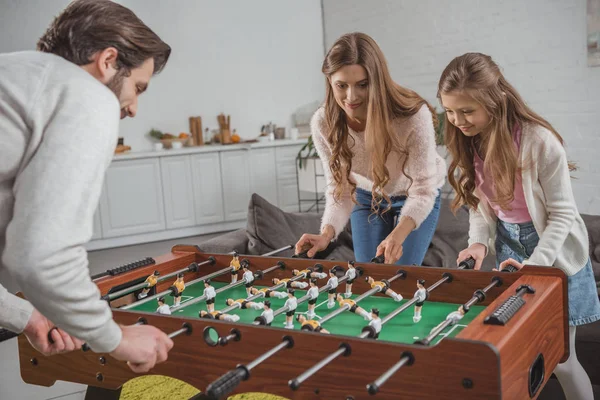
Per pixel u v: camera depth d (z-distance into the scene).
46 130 1.08
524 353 1.38
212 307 1.86
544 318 1.54
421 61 6.78
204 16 7.69
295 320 1.74
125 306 1.91
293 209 7.51
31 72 1.11
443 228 3.61
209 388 1.14
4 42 6.84
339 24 8.01
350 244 3.50
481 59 2.00
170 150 6.85
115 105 1.16
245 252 3.20
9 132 1.08
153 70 1.34
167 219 6.86
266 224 3.20
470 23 6.10
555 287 1.63
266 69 8.09
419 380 1.28
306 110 8.14
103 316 1.16
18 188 1.07
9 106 1.08
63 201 1.05
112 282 2.00
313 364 1.38
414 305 1.86
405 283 1.93
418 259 2.60
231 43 7.86
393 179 2.51
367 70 2.19
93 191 1.10
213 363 1.51
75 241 1.07
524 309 1.45
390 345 1.29
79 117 1.09
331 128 2.46
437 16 6.48
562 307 1.68
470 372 1.23
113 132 1.14
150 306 2.00
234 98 7.93
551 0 5.26
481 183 2.20
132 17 1.27
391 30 7.14
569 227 1.99
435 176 2.42
